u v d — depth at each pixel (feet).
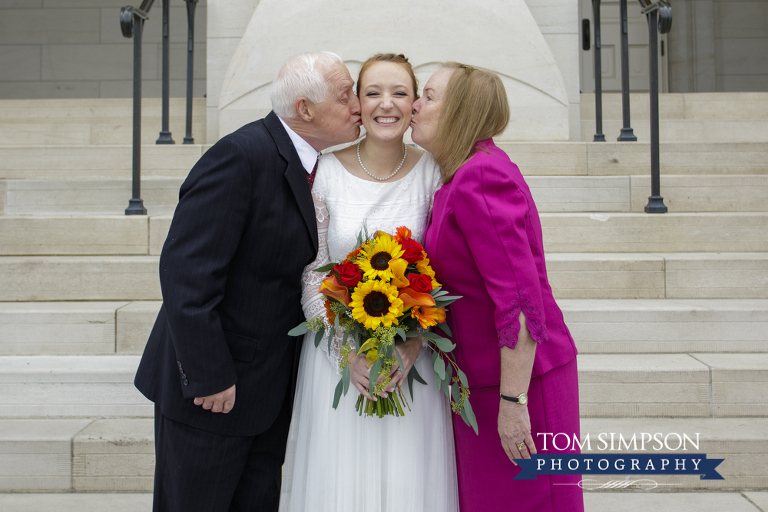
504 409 5.04
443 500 5.66
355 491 5.44
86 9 23.29
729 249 11.02
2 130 16.56
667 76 23.73
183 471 5.55
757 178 12.07
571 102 16.52
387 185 5.75
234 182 5.28
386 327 4.84
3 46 23.31
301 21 15.10
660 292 9.99
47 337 8.93
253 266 5.52
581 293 10.02
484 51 15.05
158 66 23.32
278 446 6.27
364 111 5.66
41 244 10.59
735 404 8.13
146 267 9.77
